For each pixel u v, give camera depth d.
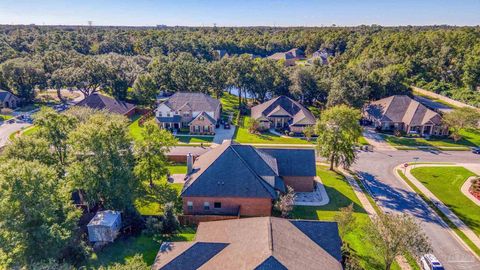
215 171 39.59
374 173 53.03
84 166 36.09
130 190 36.59
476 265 31.30
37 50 138.00
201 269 24.42
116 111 80.56
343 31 197.25
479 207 42.38
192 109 77.50
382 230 27.30
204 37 185.00
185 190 38.62
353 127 51.91
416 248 26.14
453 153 62.88
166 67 98.44
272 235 25.06
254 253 23.59
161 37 164.75
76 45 148.88
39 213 26.81
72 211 30.66
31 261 25.81
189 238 34.31
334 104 81.69
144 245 32.94
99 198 37.28
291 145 66.44
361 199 43.88
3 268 24.53
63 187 31.88
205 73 96.06
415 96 107.06
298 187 45.31
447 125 71.56
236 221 29.45
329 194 44.94
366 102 84.88
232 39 186.38
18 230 26.00
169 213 35.62
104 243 33.06
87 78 91.75
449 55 118.31
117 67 103.06
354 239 34.09
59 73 95.00
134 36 174.38
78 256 29.17
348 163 51.28
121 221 35.41
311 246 26.08
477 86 107.56
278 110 78.81
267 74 94.75
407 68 117.38
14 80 93.00
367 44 147.38
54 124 40.75
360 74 89.69
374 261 30.61
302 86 92.44
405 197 44.94
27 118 80.56
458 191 46.78
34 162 30.42
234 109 94.75
